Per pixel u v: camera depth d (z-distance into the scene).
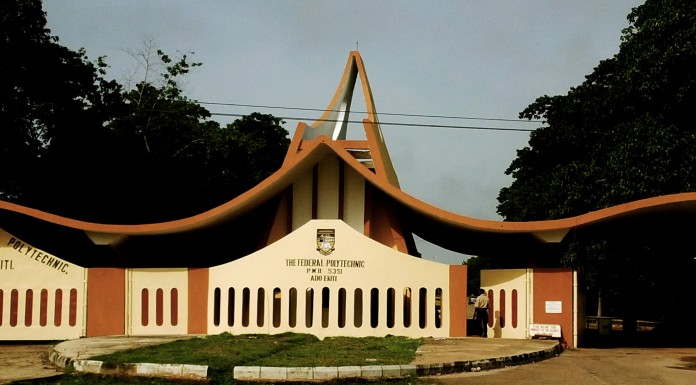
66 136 31.34
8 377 12.77
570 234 22.30
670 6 24.47
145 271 20.45
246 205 22.23
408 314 21.95
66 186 32.44
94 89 33.75
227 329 20.05
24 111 28.47
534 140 32.34
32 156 30.45
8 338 19.89
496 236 23.22
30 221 24.22
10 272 20.12
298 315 19.88
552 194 28.41
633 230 24.02
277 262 20.09
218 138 39.16
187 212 39.03
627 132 24.53
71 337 20.03
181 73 38.28
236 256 32.31
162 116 36.94
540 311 19.95
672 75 23.62
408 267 20.16
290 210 24.25
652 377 13.41
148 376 12.55
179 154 38.31
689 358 16.95
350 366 12.67
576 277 19.81
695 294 26.25
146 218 35.56
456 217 20.69
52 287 20.20
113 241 21.84
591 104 28.80
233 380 12.27
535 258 23.72
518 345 17.67
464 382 12.49
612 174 24.02
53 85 29.88
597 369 14.53
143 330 20.23
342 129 32.19
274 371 12.27
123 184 34.03
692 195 18.38
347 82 29.83
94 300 20.20
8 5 27.34
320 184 24.31
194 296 20.42
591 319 36.09
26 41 28.11
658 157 22.92
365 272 20.03
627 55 26.19
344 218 24.16
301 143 24.14
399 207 24.84
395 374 12.77
